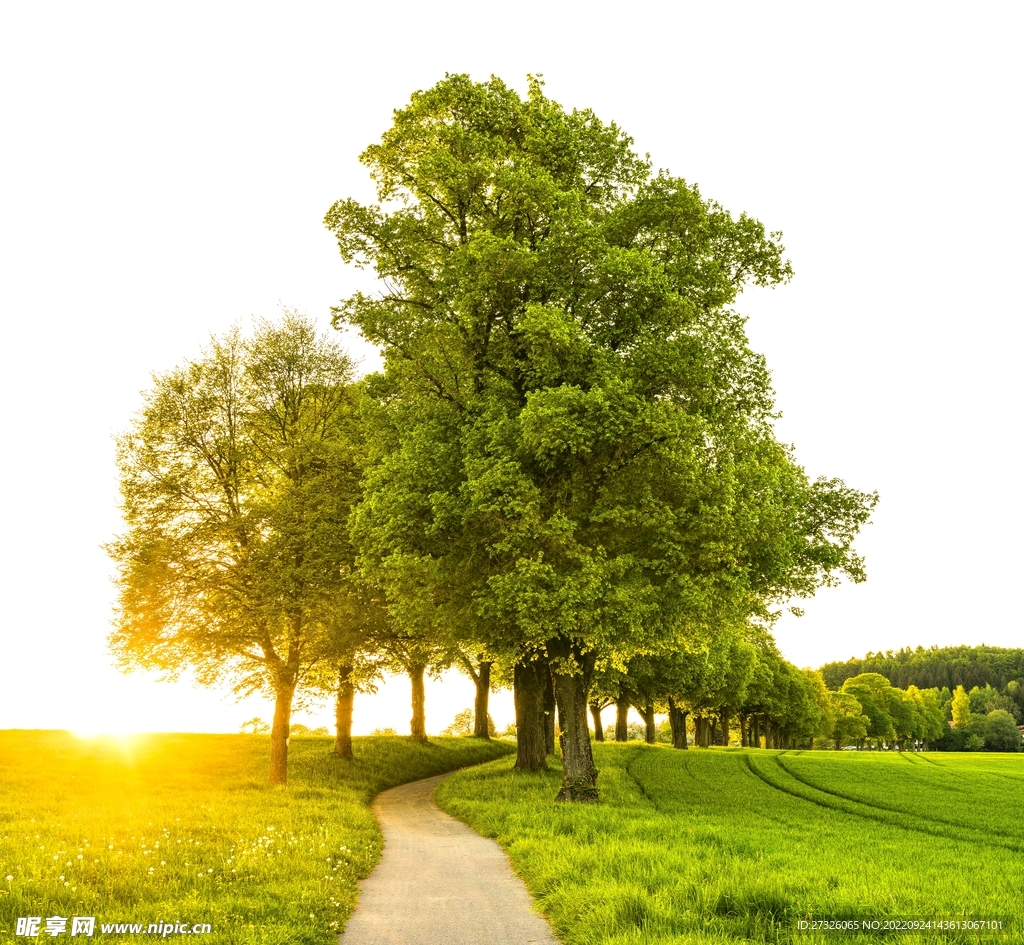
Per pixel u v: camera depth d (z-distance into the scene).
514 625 23.44
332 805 22.55
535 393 21.86
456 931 10.31
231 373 32.19
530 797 25.58
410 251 27.64
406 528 22.98
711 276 25.64
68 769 31.22
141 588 28.05
